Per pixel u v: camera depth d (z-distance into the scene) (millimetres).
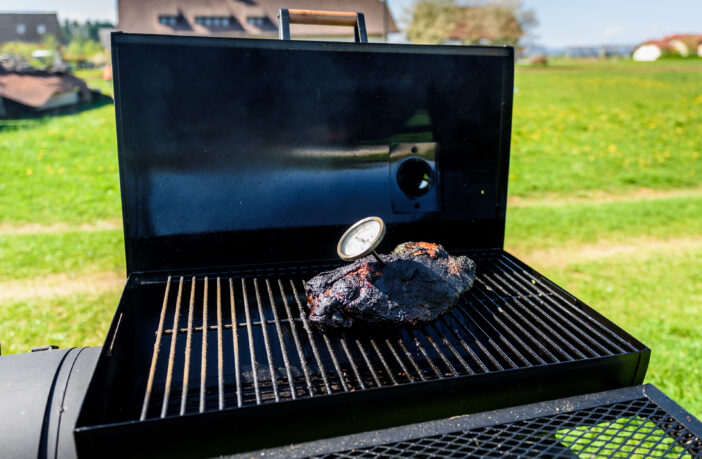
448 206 2311
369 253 1624
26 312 3873
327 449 1147
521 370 1343
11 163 10102
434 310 1624
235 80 1982
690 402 2715
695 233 6262
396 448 1157
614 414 1296
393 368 1524
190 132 1988
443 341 1563
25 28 59812
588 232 6215
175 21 18000
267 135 2059
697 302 4176
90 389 1193
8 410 1306
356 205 2197
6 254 5195
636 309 3998
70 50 52219
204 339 1526
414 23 35438
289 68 2020
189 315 1645
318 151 2121
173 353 1445
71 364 1457
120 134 1938
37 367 1431
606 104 17672
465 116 2250
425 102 2191
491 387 1341
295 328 1695
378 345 1618
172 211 2037
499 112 2287
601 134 13266
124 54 1877
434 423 1230
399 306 1594
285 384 1473
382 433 1193
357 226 1819
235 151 2043
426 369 1526
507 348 1627
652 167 10234
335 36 15859
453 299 1662
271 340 1663
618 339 1531
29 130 13891
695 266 5113
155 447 1138
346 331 1653
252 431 1188
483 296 1913
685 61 39469
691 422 1251
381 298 1591
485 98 2252
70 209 7160
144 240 2041
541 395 1389
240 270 2100
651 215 7016
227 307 1847
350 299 1586
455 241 2355
